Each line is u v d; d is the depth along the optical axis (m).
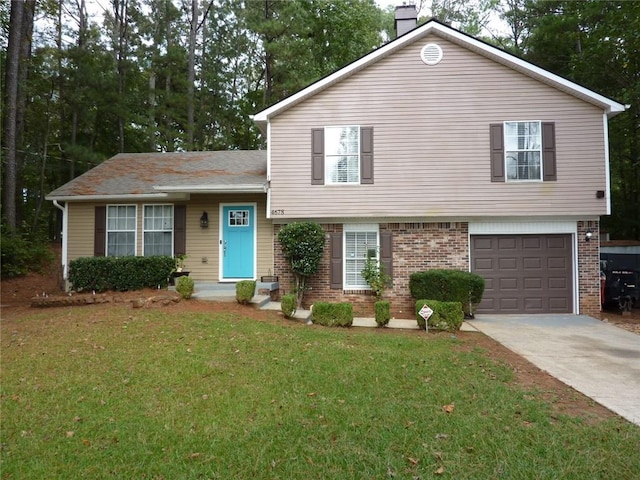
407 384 4.98
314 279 11.36
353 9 26.31
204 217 12.12
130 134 22.78
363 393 4.68
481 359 6.24
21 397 4.48
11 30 16.03
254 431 3.75
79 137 21.14
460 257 11.09
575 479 3.06
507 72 11.03
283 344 6.56
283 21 23.30
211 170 13.47
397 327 8.90
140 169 14.02
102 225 12.51
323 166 11.24
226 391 4.66
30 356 5.81
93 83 19.47
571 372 5.83
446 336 7.93
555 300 11.07
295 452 3.41
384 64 11.26
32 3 18.05
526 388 5.03
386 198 11.10
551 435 3.72
